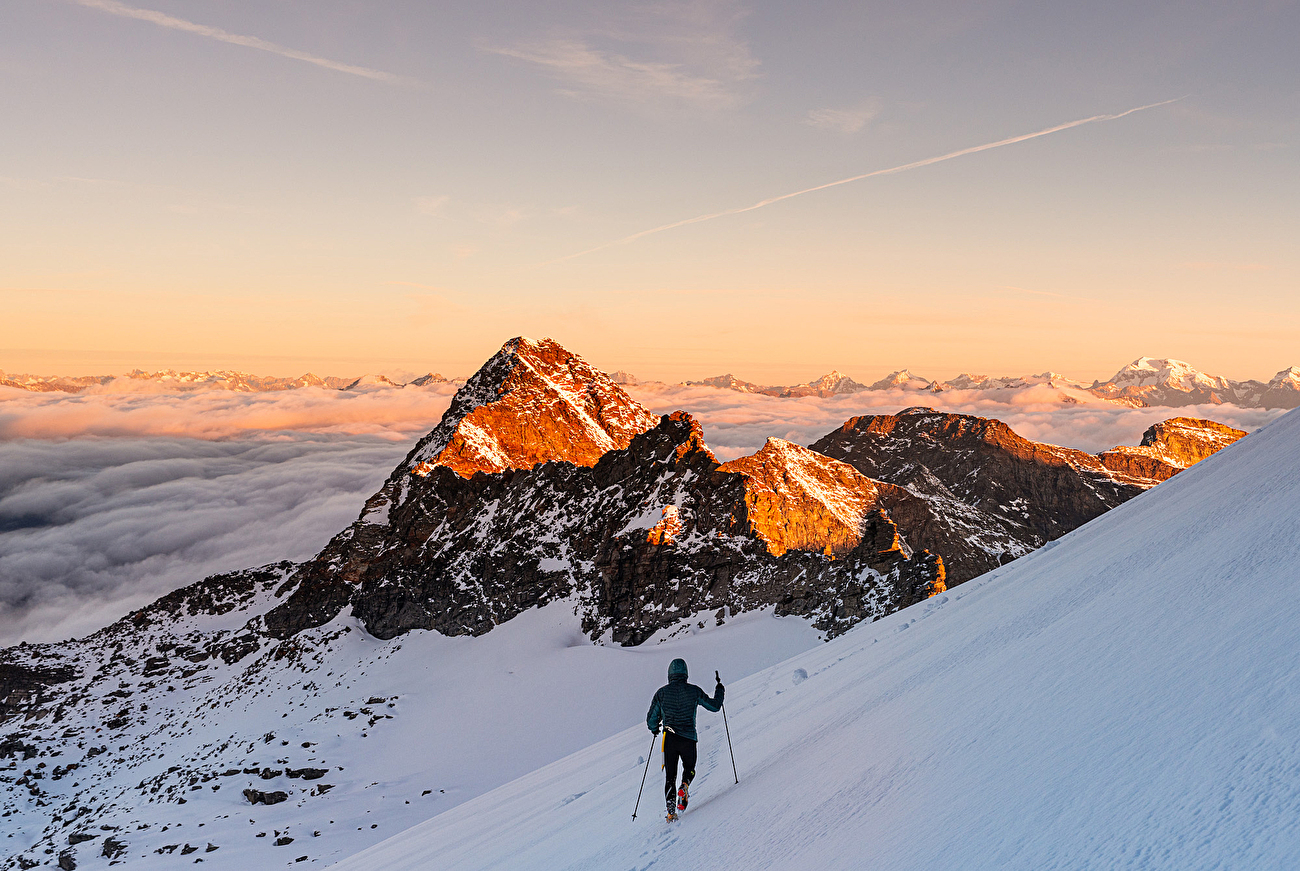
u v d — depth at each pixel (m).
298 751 113.19
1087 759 5.05
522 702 114.94
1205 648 5.74
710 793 12.29
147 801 107.12
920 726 8.48
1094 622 8.45
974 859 4.52
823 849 6.33
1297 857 2.66
